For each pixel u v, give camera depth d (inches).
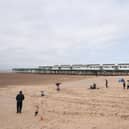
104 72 3804.1
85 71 4249.5
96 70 4005.9
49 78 3198.8
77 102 960.3
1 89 1680.6
